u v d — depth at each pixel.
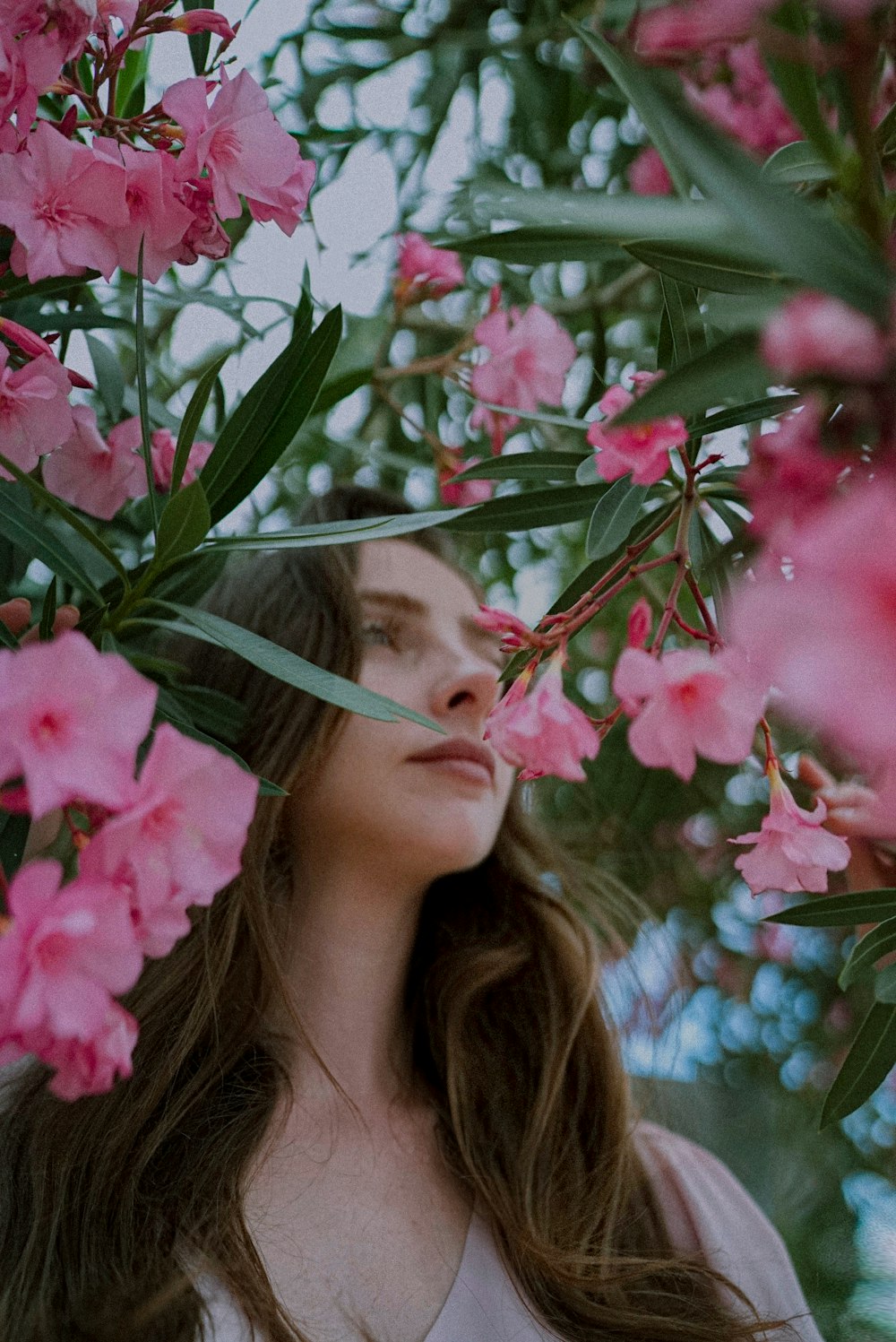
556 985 1.74
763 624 0.36
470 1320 1.39
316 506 1.73
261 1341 1.25
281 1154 1.46
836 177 0.57
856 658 0.34
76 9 0.97
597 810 2.46
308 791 1.54
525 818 1.89
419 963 1.75
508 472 1.08
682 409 0.54
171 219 1.03
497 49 2.14
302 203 1.11
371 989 1.60
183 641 1.75
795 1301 1.66
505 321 1.49
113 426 1.47
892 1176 2.71
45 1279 1.30
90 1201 1.34
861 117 0.56
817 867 1.00
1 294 1.11
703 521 1.01
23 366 1.14
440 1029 1.67
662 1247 1.61
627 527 0.88
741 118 1.19
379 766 1.51
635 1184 1.64
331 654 1.56
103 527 1.55
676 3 0.54
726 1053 2.75
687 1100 2.31
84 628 1.12
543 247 0.76
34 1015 0.64
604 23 0.96
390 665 1.58
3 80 0.96
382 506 1.73
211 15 1.12
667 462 0.81
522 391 1.49
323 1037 1.55
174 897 0.70
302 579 1.64
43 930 0.64
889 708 0.34
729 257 0.68
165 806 0.70
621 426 0.54
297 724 1.55
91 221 1.00
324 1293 1.36
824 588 0.36
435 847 1.51
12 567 1.29
